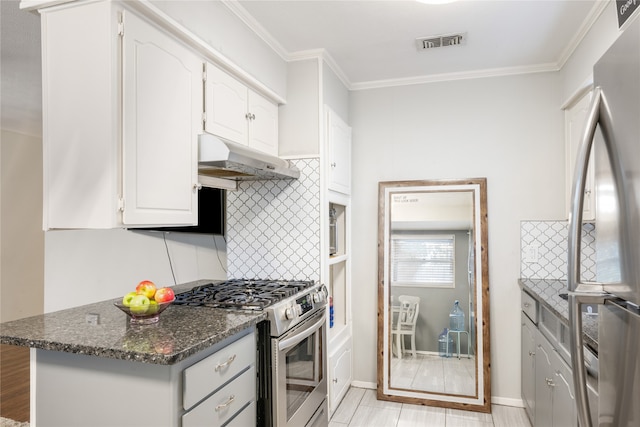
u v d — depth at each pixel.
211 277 3.22
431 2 1.89
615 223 0.77
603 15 2.11
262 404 1.87
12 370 3.58
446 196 3.10
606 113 0.80
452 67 3.01
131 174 1.52
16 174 4.67
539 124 2.98
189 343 1.36
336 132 2.91
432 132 3.19
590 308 1.86
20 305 4.69
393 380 3.06
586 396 0.82
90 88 1.48
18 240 4.68
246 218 2.82
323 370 2.48
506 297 3.00
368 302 3.28
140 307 1.56
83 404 1.43
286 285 2.44
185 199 1.80
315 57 2.71
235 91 2.20
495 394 3.01
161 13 1.62
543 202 2.97
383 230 3.19
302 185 2.70
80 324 1.61
